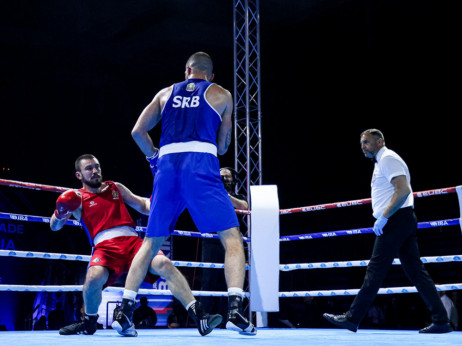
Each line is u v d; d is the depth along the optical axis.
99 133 13.86
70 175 13.56
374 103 12.24
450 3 10.20
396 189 3.36
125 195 3.56
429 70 11.46
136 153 14.03
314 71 12.52
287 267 4.48
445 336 3.03
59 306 10.44
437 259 3.65
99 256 3.23
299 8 10.95
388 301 10.18
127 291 2.78
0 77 12.88
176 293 2.95
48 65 12.63
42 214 12.77
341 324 3.44
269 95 12.98
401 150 12.12
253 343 2.24
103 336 3.02
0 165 12.88
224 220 2.61
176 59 12.60
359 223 12.23
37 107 13.37
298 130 13.20
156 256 3.09
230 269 2.63
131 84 13.61
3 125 13.12
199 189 2.60
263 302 4.48
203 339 2.58
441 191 3.69
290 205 13.32
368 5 10.59
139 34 11.77
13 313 11.52
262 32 11.89
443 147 11.51
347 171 12.59
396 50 11.48
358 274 11.78
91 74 13.20
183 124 2.67
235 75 7.57
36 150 13.33
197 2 10.88
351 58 11.97
